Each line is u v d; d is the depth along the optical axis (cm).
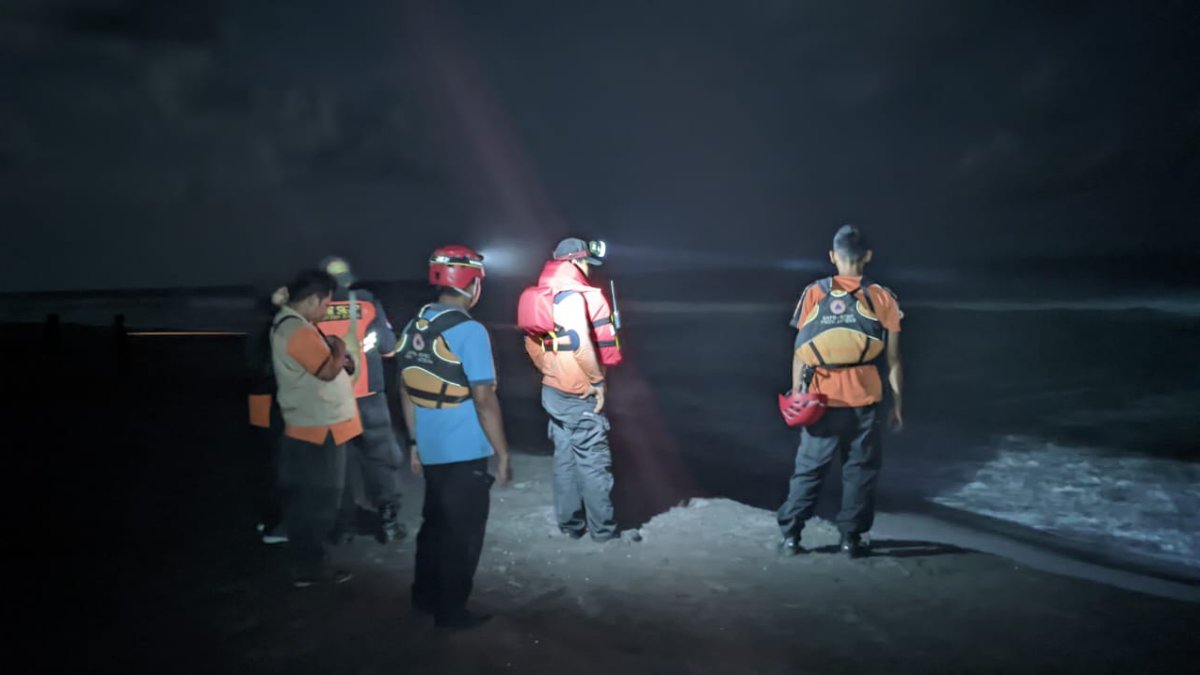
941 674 404
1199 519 712
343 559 573
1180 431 1049
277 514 584
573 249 607
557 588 525
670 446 1007
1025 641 444
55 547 585
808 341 557
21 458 880
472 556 433
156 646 421
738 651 428
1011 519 717
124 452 909
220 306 5294
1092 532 682
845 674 402
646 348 2208
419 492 786
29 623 450
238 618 458
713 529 660
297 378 490
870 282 564
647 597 510
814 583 536
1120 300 3369
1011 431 1077
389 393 1284
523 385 1517
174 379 1532
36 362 1795
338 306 582
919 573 555
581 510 638
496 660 404
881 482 845
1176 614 483
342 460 507
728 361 1889
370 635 433
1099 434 1047
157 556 565
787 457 948
